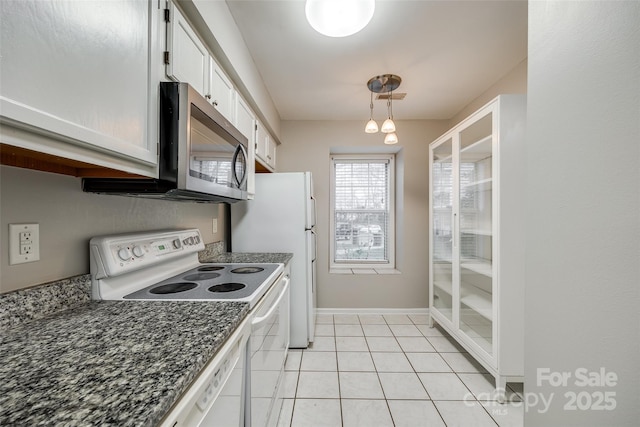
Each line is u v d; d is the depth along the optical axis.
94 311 0.89
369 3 1.29
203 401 0.63
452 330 2.36
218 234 2.29
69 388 0.49
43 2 0.54
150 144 0.90
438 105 2.86
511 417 1.56
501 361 1.72
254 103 2.10
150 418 0.43
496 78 2.31
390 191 3.58
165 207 1.53
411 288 3.25
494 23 1.66
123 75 0.77
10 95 0.48
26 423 0.40
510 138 1.73
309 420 1.53
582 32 0.69
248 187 2.03
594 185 0.66
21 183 0.79
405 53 1.96
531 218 0.87
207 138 1.14
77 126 0.62
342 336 2.62
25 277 0.80
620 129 0.59
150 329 0.76
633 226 0.57
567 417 0.73
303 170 3.27
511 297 1.73
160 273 1.35
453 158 2.33
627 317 0.58
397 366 2.08
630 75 0.57
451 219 2.45
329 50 1.93
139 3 0.85
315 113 3.07
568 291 0.73
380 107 2.90
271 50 1.92
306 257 2.37
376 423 1.51
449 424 1.51
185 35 1.13
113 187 0.99
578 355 0.70
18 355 0.61
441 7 1.53
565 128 0.74
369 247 3.64
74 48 0.61
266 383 1.23
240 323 0.93
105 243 1.01
